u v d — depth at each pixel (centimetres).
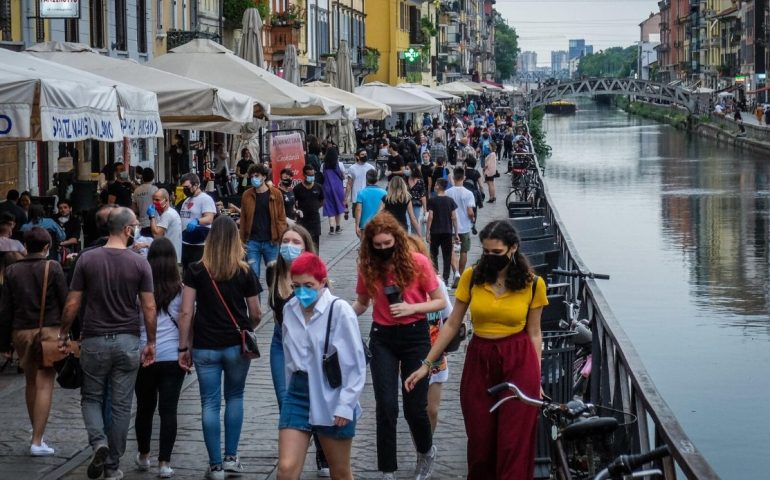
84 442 1103
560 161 9069
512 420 839
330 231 3016
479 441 854
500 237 840
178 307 1000
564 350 1020
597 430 641
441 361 1005
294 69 3984
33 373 1056
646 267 3991
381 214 955
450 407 1247
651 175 7712
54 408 1230
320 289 816
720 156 9525
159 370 998
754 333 2945
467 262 2478
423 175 3172
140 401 1012
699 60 19512
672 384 2439
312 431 828
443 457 1062
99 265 967
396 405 951
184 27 4150
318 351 812
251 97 2084
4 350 1052
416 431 965
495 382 850
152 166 3584
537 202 3372
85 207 2098
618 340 904
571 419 677
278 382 1004
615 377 911
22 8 2645
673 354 2728
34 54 1978
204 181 2984
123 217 988
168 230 1653
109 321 967
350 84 4828
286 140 2644
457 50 14888
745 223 5144
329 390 812
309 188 2284
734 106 13500
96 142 3077
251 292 991
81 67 1936
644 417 767
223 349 984
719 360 2647
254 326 1004
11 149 2506
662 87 14912
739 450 1984
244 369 997
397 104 4847
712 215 5453
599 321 1043
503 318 845
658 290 3575
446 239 2075
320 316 815
